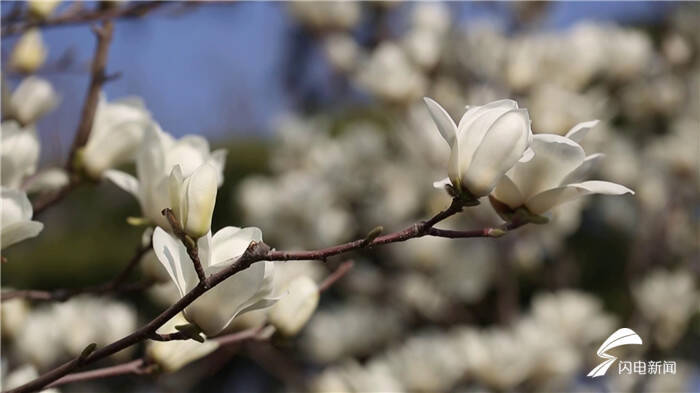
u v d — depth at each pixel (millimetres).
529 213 1926
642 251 7211
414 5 6812
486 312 7320
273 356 6434
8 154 2443
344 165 7391
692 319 6930
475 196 1787
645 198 7230
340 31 6953
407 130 6184
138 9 3076
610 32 6941
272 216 6898
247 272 1698
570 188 1891
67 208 12953
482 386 5305
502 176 1896
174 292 3789
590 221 9352
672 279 6289
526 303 8555
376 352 6977
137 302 8453
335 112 11070
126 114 2814
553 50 5789
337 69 7039
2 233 1986
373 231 1729
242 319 2609
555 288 7336
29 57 3486
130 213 13125
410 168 7195
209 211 1669
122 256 12500
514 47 6008
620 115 8188
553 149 1865
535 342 5305
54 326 4121
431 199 6680
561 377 5340
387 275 7059
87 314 4141
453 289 6852
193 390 10141
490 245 6742
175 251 1742
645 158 7344
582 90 6930
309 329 7074
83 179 2740
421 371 5238
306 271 4363
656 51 8117
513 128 1760
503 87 5953
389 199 7184
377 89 6074
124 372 2260
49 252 12359
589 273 9367
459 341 5469
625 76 6957
